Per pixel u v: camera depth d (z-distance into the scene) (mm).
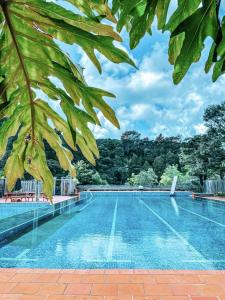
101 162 34938
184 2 1028
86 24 1126
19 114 1420
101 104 1261
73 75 1244
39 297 2863
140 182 29906
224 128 20734
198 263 5035
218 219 10492
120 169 35031
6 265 4938
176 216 11297
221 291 2988
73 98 1306
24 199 15773
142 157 38000
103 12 1263
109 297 2855
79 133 1389
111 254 5660
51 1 1090
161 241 6844
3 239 6895
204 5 927
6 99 1359
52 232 8016
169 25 1039
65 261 5188
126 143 39219
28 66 1288
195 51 960
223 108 20672
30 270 3689
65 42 1194
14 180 1514
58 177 25000
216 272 3588
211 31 938
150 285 3152
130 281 3273
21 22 1168
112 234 7699
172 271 3633
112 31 1105
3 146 1440
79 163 28375
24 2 1087
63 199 14828
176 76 983
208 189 22219
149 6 1018
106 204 16484
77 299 2812
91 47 1191
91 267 4836
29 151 1510
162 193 22875
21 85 1334
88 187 25562
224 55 1049
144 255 5574
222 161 20719
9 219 9281
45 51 1250
